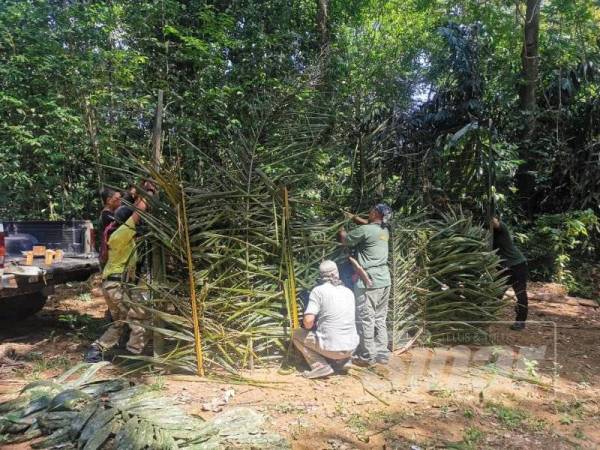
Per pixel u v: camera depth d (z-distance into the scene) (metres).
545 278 11.77
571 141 13.09
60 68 9.16
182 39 10.10
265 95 9.08
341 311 5.22
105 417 3.94
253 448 3.73
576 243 12.27
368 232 5.67
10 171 8.70
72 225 7.18
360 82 12.47
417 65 16.30
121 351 5.78
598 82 12.95
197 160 8.89
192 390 4.80
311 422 4.25
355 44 15.45
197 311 5.12
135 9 10.41
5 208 9.27
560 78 12.76
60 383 4.72
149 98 10.16
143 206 5.32
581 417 4.66
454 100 11.97
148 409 4.15
